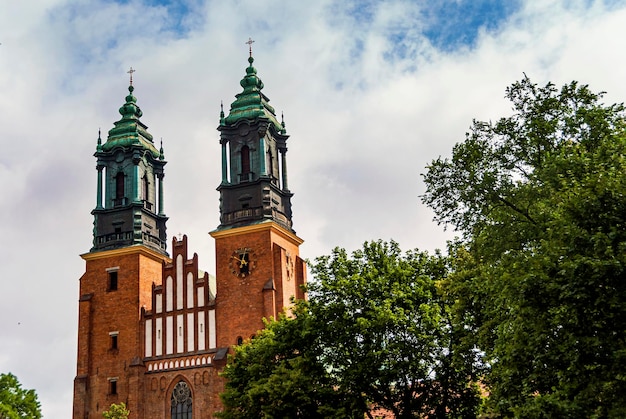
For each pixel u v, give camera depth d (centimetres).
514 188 3659
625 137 3159
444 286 4441
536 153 3722
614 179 2803
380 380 4688
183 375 7469
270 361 5291
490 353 3625
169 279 7850
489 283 3362
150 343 7706
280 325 5353
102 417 7575
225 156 8119
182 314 7681
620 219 2723
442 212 3875
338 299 5094
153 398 7519
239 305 7488
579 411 2656
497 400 3191
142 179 8544
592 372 2642
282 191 8188
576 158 3192
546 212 3262
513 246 3469
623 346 2562
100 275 8088
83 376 7725
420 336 4684
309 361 4947
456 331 4422
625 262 2548
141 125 8931
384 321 4694
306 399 4803
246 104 8331
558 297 2692
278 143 8431
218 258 7712
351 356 4928
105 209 8375
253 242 7656
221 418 5294
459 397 4884
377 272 5112
